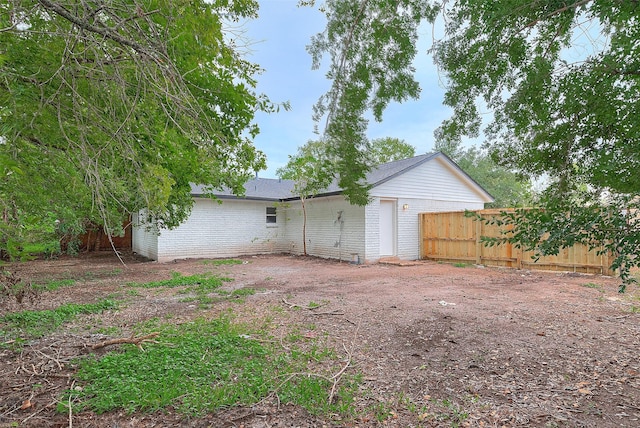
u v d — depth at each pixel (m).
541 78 2.19
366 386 2.99
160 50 2.54
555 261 9.16
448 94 2.70
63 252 14.10
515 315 5.03
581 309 5.33
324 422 2.46
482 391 2.89
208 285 7.50
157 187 3.79
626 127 1.91
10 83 2.74
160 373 3.11
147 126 3.57
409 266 10.86
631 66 1.89
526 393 2.85
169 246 12.80
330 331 4.43
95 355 3.55
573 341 3.96
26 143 3.13
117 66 2.76
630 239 1.65
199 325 4.64
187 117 2.92
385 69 2.71
